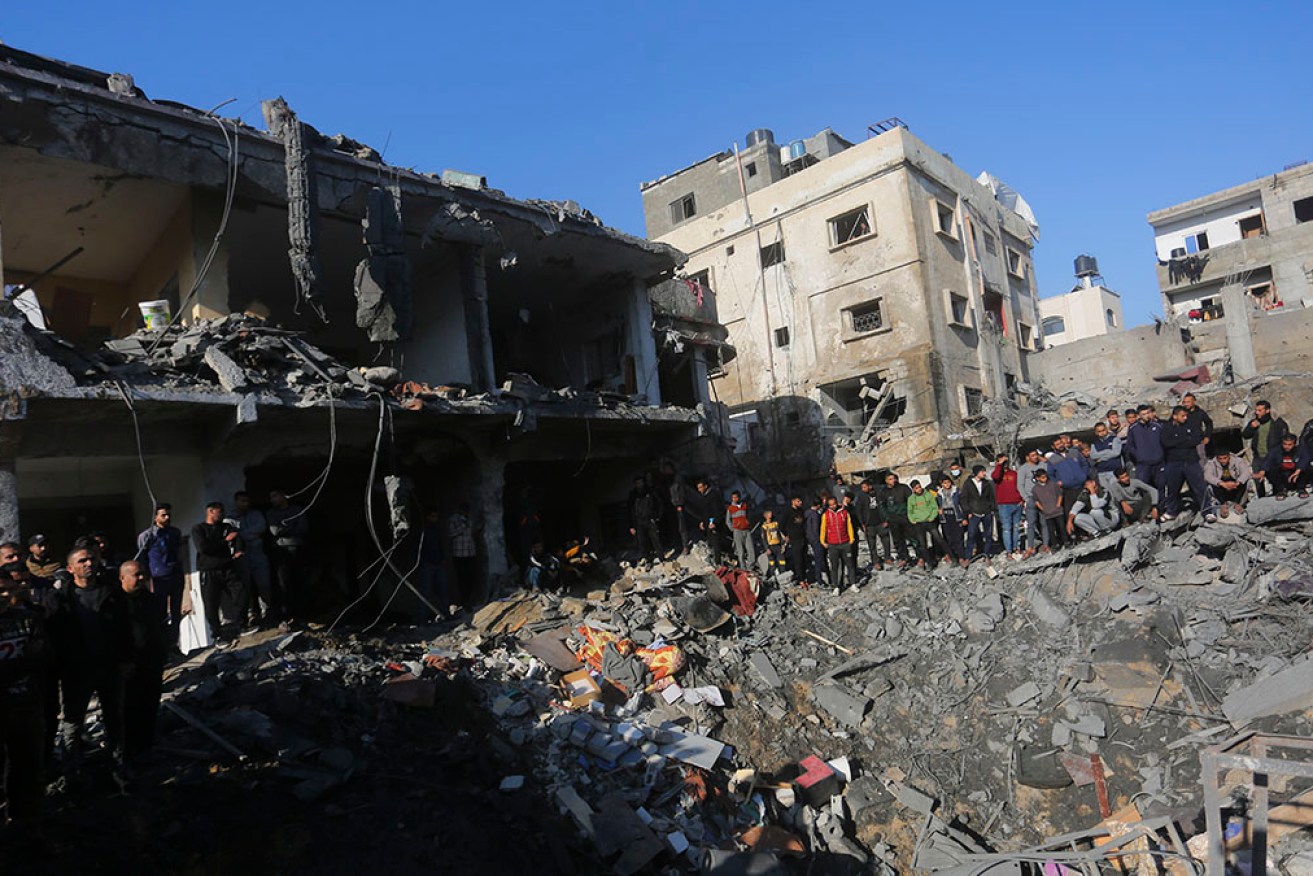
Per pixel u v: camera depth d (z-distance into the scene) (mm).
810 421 25328
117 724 6230
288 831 6324
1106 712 10125
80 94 9188
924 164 24969
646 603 13000
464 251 13719
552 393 14164
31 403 8516
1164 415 19266
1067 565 12719
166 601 9094
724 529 16797
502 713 9164
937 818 9492
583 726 9219
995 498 13828
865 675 12062
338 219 12289
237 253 12953
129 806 6055
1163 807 8656
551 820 7734
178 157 10109
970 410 24125
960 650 12008
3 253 12258
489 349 13594
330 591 13414
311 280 10828
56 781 6246
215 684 8148
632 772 8930
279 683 8344
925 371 23094
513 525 16188
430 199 12641
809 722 11102
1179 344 24812
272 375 10422
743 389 27375
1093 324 39188
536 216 14227
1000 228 29688
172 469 11422
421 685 8891
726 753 9734
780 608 13773
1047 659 11219
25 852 5238
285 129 10922
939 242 24828
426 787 7492
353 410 10891
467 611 12625
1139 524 12367
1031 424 21969
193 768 6707
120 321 13984
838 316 25125
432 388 12617
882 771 10391
